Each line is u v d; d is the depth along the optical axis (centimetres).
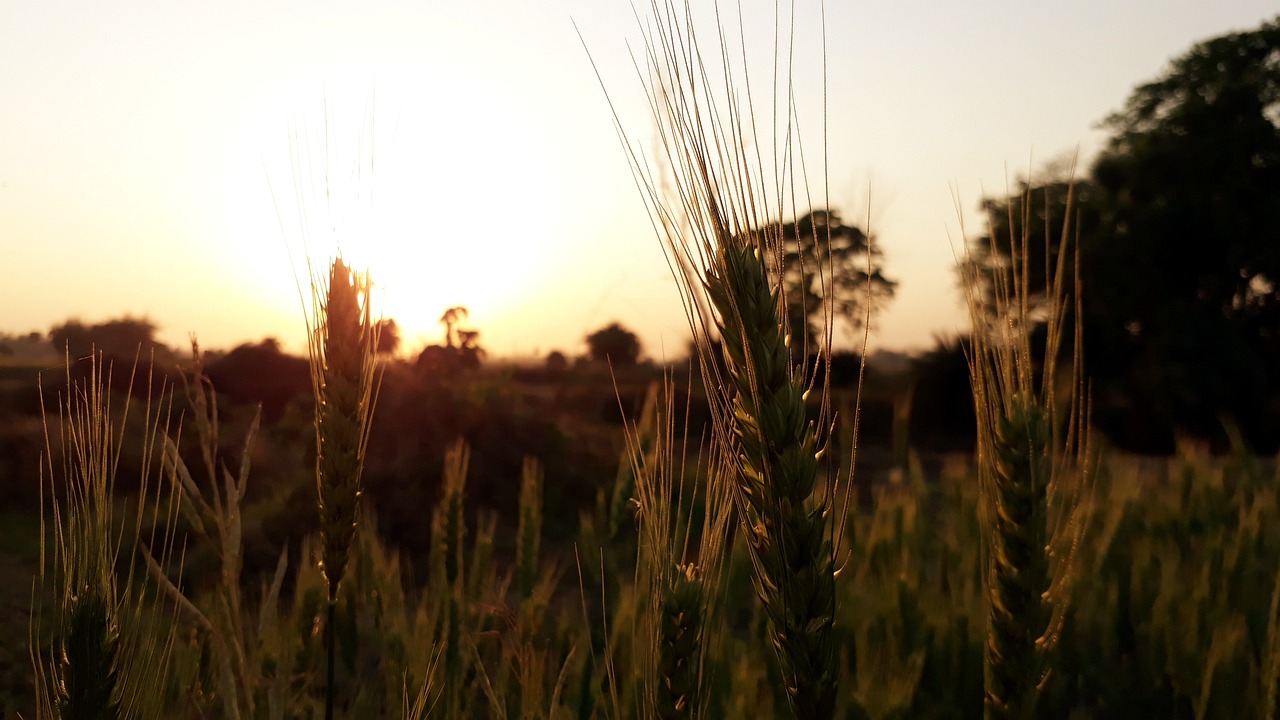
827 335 166
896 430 750
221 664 253
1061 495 216
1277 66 2711
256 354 1434
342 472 246
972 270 219
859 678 407
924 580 546
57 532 195
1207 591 473
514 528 1010
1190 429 2519
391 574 459
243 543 746
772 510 169
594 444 1458
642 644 240
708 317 170
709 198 167
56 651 236
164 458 230
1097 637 476
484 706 354
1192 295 2730
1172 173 2706
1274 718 334
